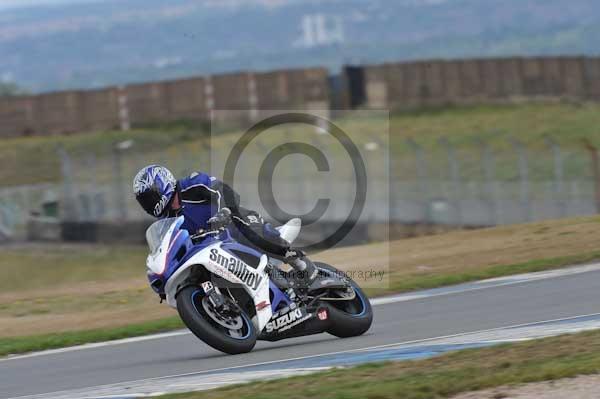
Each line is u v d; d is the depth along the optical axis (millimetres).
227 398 23656
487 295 40594
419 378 24062
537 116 150125
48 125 152875
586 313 33500
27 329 46406
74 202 92375
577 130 139125
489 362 25453
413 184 89125
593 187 85938
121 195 92625
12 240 90000
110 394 26156
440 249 58969
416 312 38219
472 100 163125
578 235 56750
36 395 27891
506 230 62625
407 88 163375
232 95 158250
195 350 34000
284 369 27750
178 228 29953
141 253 86062
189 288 30156
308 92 159250
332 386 24062
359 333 33219
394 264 55594
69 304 52969
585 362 24062
